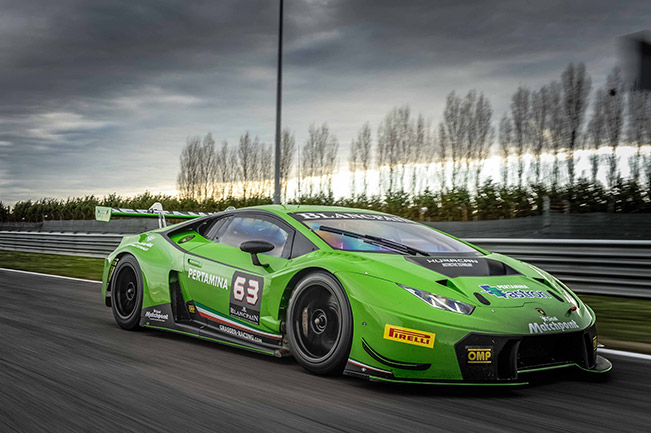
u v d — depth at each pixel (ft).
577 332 9.57
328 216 12.36
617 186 39.70
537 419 7.79
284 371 10.16
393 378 8.93
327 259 10.23
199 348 12.02
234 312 11.66
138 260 13.85
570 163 67.10
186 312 13.00
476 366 8.68
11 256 46.85
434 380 8.77
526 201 42.96
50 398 8.25
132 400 8.21
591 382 9.96
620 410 8.33
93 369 9.95
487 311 8.98
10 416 7.45
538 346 9.29
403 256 10.61
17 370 9.77
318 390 8.95
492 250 24.75
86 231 59.00
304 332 10.20
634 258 20.75
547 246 23.03
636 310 18.90
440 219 45.91
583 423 7.69
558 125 76.54
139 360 10.73
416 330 8.80
